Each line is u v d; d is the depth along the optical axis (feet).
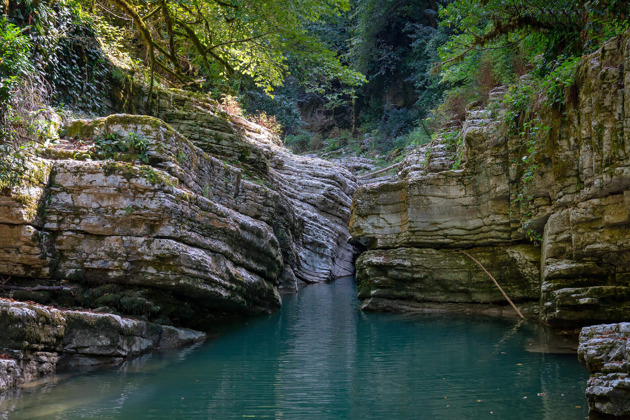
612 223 26.84
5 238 26.73
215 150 49.06
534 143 32.01
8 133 26.40
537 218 32.89
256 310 39.09
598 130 26.50
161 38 54.80
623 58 25.61
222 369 23.53
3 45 27.81
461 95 59.98
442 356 25.71
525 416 16.81
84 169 28.02
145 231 28.53
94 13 46.39
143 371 22.94
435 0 110.01
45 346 22.12
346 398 19.36
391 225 41.96
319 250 66.18
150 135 30.37
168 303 30.32
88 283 28.58
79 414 17.29
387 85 123.54
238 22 46.70
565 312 27.66
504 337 29.43
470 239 38.78
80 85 41.65
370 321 36.35
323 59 49.73
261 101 98.02
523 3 35.91
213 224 32.58
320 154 113.29
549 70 35.53
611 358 16.81
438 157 45.39
